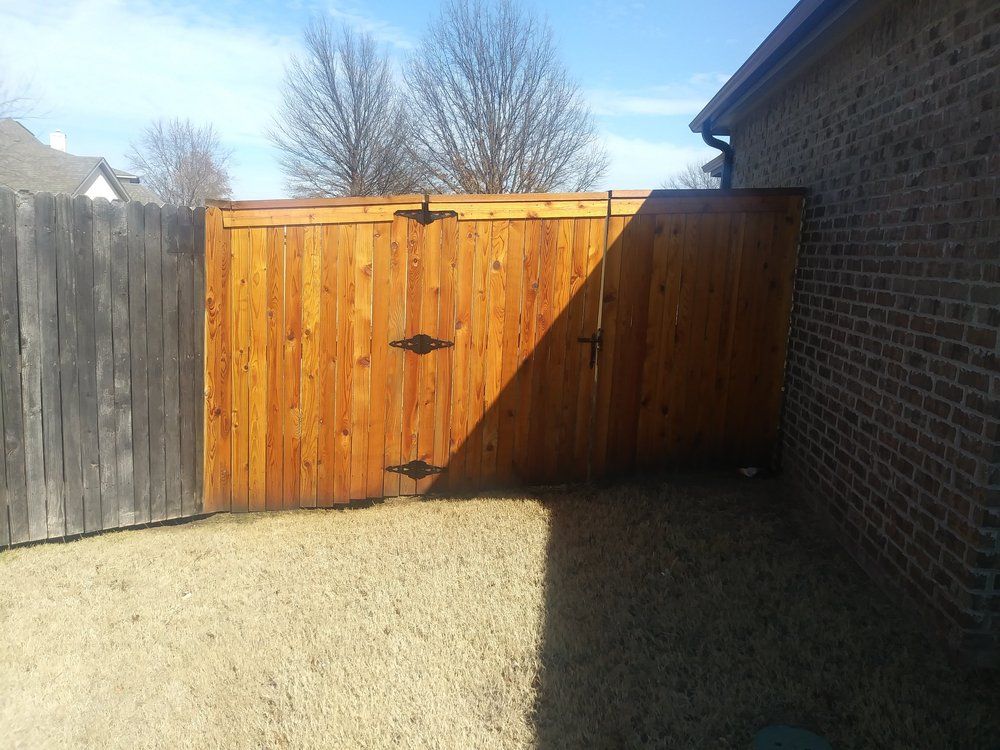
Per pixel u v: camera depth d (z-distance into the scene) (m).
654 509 5.31
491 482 5.98
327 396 5.67
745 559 4.47
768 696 3.15
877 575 4.14
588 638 3.68
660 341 5.88
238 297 5.43
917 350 3.80
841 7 4.41
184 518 5.57
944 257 3.57
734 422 6.02
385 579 4.41
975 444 3.25
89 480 5.07
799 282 5.73
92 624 3.96
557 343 5.85
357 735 3.03
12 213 4.61
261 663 3.57
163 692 3.38
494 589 4.23
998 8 3.19
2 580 4.46
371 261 5.58
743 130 8.40
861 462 4.44
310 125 34.47
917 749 2.79
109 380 5.07
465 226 5.64
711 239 5.77
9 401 4.73
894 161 4.17
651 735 2.94
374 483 5.84
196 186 53.66
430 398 5.81
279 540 5.09
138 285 5.11
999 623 3.27
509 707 3.18
